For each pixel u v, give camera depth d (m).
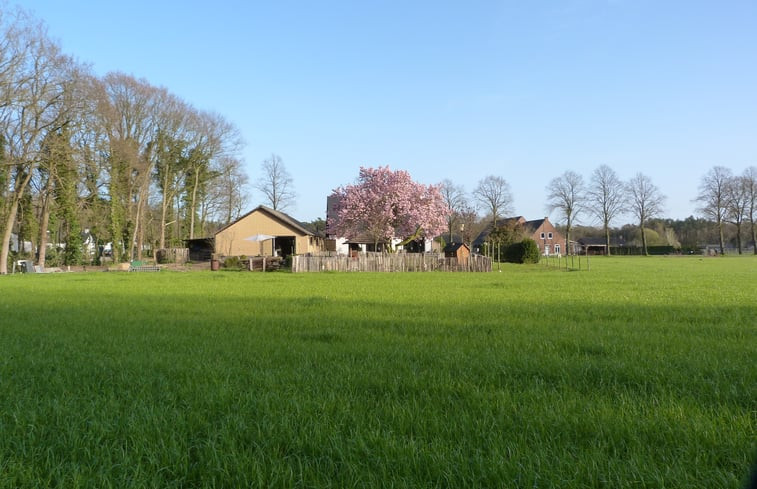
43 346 6.98
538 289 18.06
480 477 2.77
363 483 2.74
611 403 4.05
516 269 39.50
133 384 4.82
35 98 30.55
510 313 10.64
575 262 54.62
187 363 5.77
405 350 6.42
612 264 49.94
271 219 52.97
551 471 2.79
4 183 34.44
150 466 3.02
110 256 59.09
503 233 57.84
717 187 85.50
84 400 4.29
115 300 14.08
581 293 16.14
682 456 2.97
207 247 55.97
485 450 3.14
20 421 3.77
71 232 42.12
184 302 13.41
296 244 52.91
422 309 11.46
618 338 7.31
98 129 36.91
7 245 33.38
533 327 8.56
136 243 55.09
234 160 58.84
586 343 6.84
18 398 4.41
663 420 3.55
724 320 9.45
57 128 32.56
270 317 10.10
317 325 8.95
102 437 3.48
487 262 35.78
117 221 44.56
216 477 2.90
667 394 4.25
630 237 109.25
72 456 3.18
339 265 35.31
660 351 6.27
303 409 3.93
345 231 46.00
